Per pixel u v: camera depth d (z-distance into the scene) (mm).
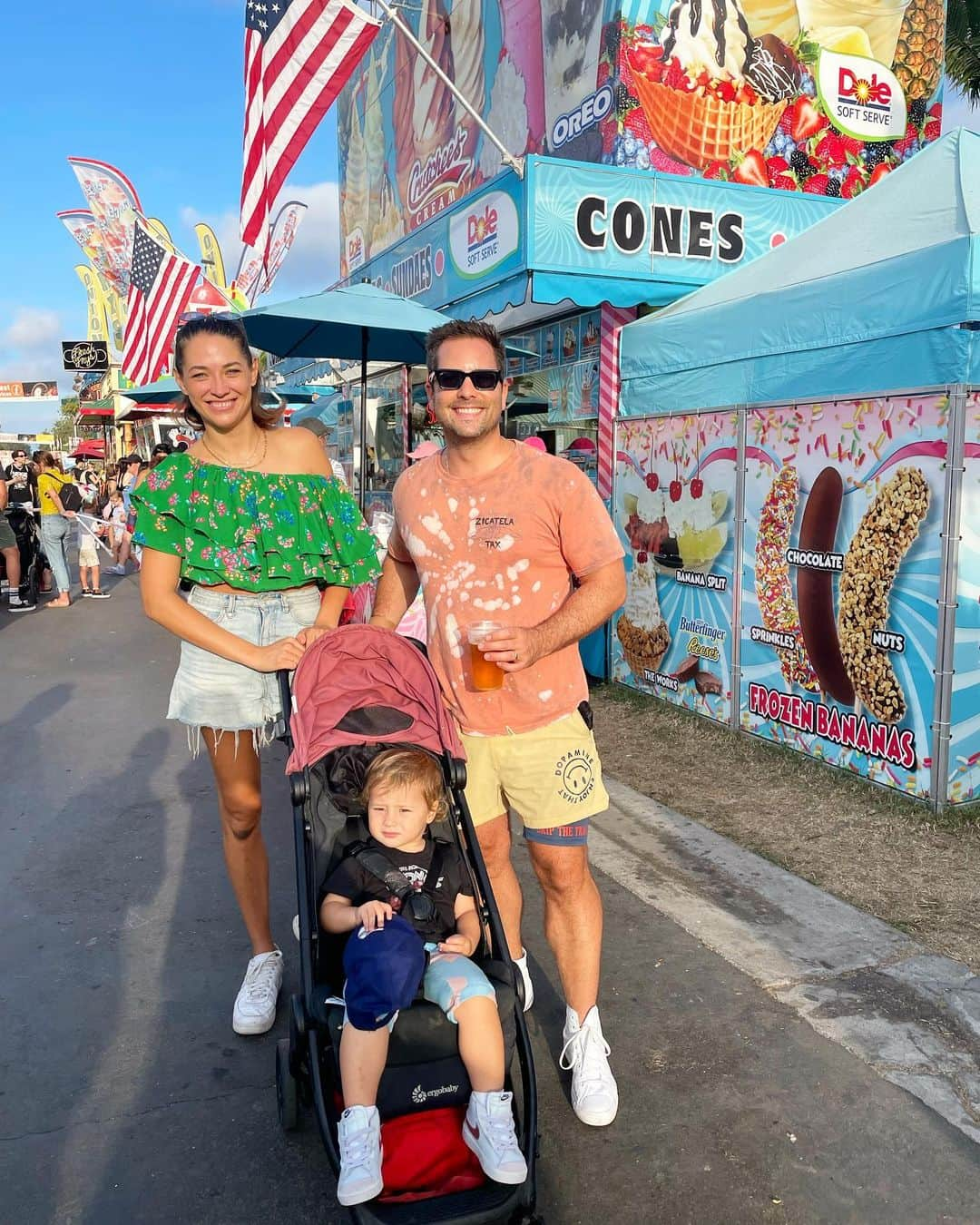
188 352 2924
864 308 5062
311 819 2777
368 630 3051
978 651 4754
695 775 5621
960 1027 3180
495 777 2898
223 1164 2646
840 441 5180
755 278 6191
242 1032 3217
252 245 8547
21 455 29719
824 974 3512
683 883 4273
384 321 7270
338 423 15797
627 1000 3385
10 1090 2939
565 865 2844
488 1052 2279
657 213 6914
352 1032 2262
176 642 10453
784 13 8242
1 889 4340
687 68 7977
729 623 6234
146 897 4262
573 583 2938
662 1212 2453
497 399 2703
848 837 4676
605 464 7805
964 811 4809
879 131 8836
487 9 10039
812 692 5574
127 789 5719
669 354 6734
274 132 8320
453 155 11320
